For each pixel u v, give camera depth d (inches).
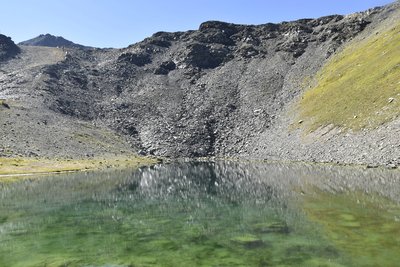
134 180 3223.4
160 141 6781.5
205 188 2561.5
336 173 2952.8
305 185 2411.4
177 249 1088.2
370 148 3550.7
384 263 901.2
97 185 2876.5
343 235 1162.6
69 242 1194.6
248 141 6186.0
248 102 7480.3
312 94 6333.7
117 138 6747.1
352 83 5413.4
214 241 1167.6
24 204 1999.3
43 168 4146.2
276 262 940.0
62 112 7135.8
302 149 4655.5
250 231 1279.5
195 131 6870.1
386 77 4722.0
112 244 1161.4
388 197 1803.6
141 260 993.5
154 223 1470.2
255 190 2340.1
